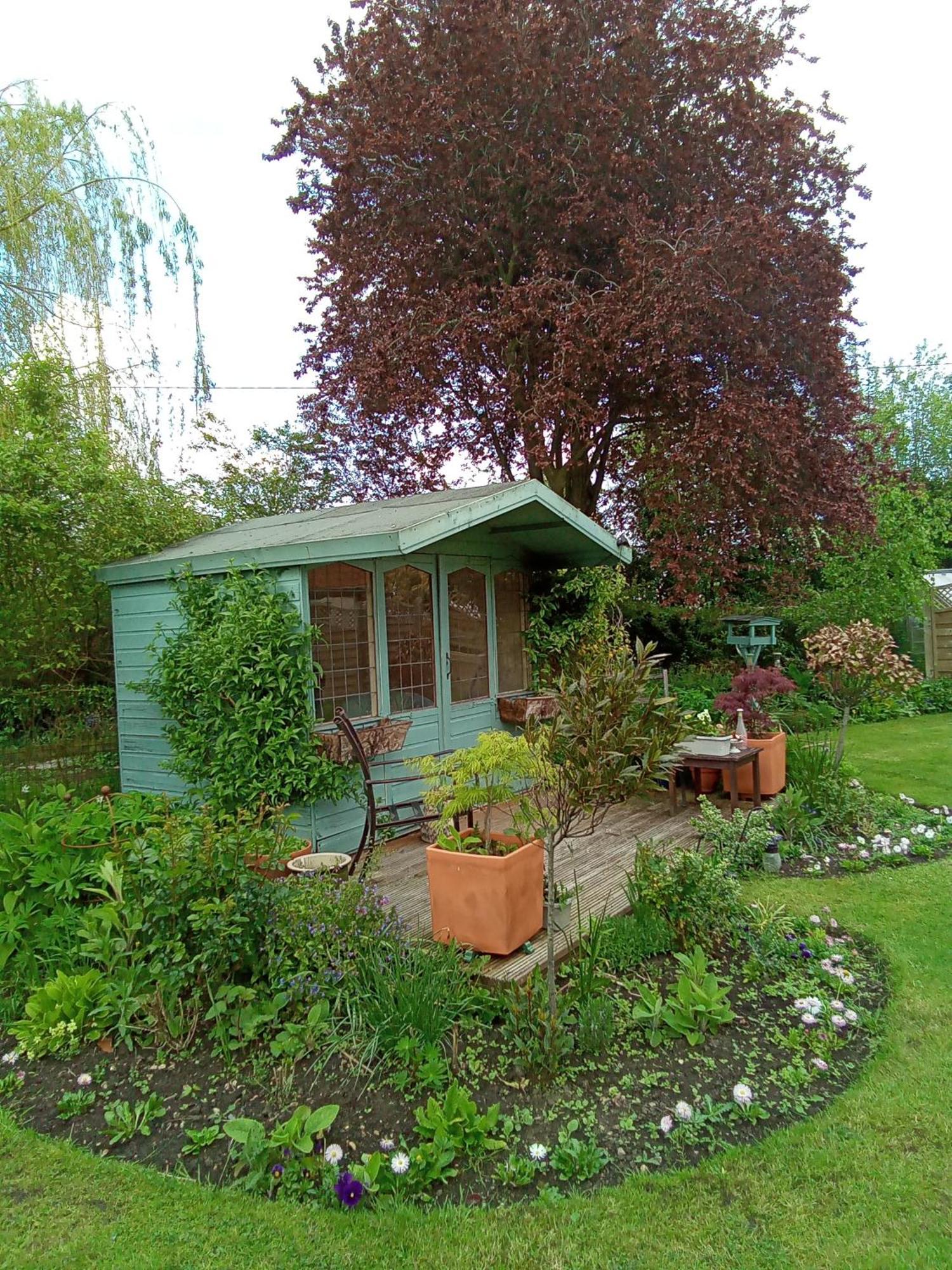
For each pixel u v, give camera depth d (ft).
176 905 10.94
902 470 39.47
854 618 39.60
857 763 26.71
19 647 22.13
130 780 21.84
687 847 17.54
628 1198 7.50
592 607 25.88
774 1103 8.84
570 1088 9.14
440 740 21.65
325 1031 10.02
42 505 20.65
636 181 31.94
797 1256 6.77
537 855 12.47
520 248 34.14
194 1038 10.45
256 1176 7.86
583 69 30.76
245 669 17.21
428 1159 7.91
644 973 11.83
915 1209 7.23
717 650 44.45
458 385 37.96
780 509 33.55
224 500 38.14
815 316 32.17
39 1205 7.69
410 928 13.08
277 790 17.06
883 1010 10.79
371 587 19.63
